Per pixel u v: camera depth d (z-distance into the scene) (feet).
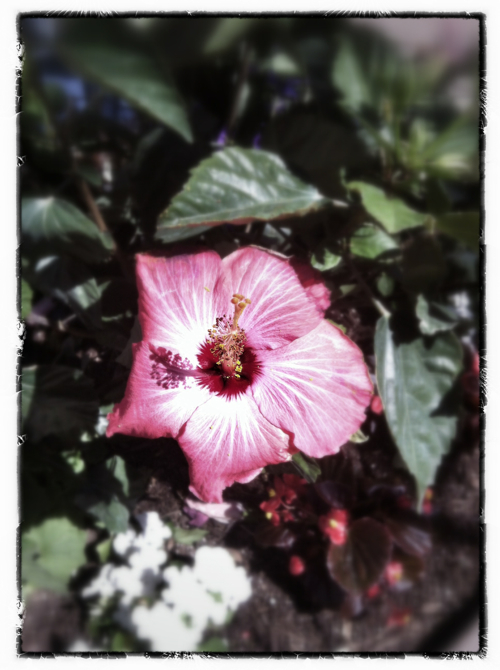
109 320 1.06
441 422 1.05
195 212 0.85
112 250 0.99
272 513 1.34
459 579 1.43
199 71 0.86
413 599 1.42
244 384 0.92
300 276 0.88
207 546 1.44
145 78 0.70
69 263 0.99
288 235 1.06
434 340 1.05
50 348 1.24
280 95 0.91
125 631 1.34
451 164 0.83
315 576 1.40
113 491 1.23
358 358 0.87
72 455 1.22
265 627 1.40
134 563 1.33
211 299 0.87
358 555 1.31
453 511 1.48
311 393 0.88
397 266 0.99
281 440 0.88
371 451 1.42
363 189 0.84
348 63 0.78
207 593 1.32
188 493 1.37
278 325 0.88
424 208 0.90
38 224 0.93
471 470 1.49
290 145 0.91
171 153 0.97
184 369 0.89
